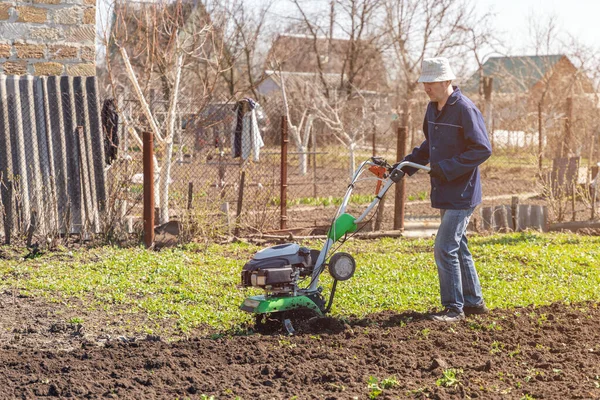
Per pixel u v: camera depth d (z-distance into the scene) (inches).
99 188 431.2
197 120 514.6
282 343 231.6
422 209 616.1
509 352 223.6
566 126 745.6
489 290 309.0
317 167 968.3
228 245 428.8
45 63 457.4
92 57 465.7
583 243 440.5
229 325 262.1
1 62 449.7
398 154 470.9
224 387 196.4
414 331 245.4
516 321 256.8
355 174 262.4
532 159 682.8
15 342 245.8
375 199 254.8
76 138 425.4
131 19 585.0
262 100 1163.3
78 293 310.2
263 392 192.4
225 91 1295.5
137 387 196.9
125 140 484.7
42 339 251.0
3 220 405.4
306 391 193.0
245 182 514.9
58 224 422.6
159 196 476.4
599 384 192.1
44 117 421.4
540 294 302.0
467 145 253.1
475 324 251.1
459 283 259.0
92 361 219.1
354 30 1341.0
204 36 518.9
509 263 367.2
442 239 257.0
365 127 884.6
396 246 431.8
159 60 503.5
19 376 205.8
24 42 452.4
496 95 1183.6
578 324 253.9
